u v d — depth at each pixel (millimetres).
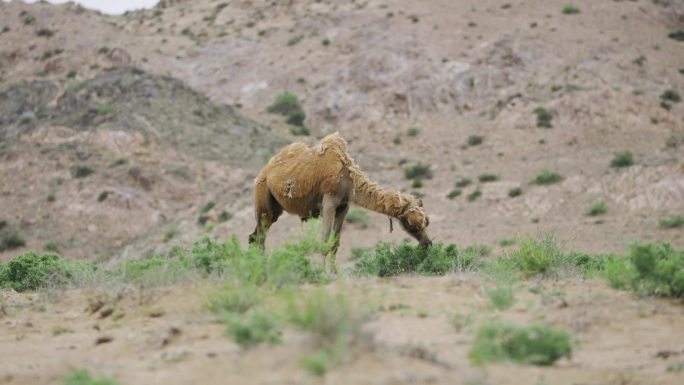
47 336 31938
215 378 20578
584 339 27203
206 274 40156
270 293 32344
